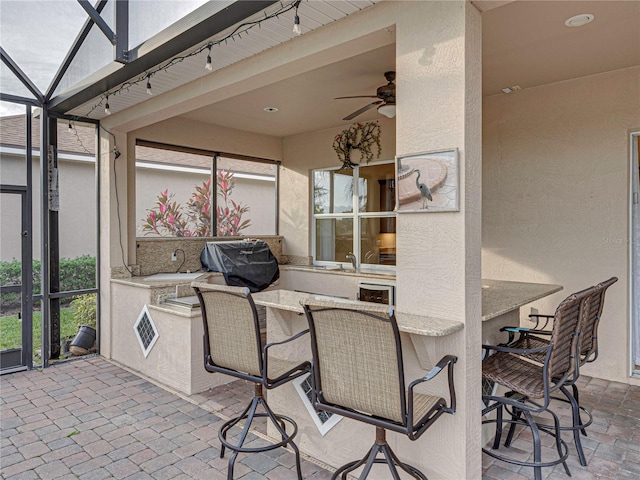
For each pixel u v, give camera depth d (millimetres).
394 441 2299
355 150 5570
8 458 2660
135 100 4027
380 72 3742
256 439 2887
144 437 2920
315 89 4207
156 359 4047
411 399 1729
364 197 5633
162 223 5238
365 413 1897
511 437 2762
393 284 4824
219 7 2486
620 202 3785
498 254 4496
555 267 4152
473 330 2090
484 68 3672
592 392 3617
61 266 4582
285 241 6480
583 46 3211
